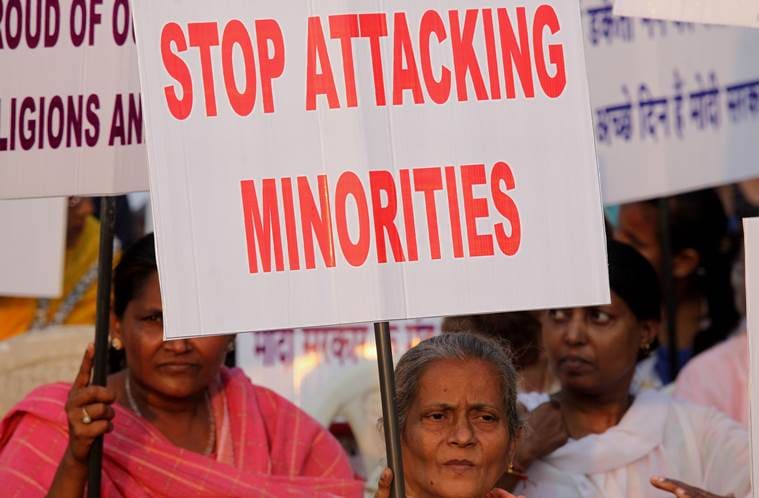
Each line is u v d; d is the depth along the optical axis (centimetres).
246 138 712
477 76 725
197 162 708
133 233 1350
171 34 712
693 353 1371
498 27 728
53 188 880
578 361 1037
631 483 1037
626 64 1286
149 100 709
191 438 979
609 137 1282
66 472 844
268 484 967
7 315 1317
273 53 717
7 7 888
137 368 956
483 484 797
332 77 718
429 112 722
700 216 1380
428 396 797
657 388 1271
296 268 710
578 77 728
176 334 699
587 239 721
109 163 879
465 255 717
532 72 727
